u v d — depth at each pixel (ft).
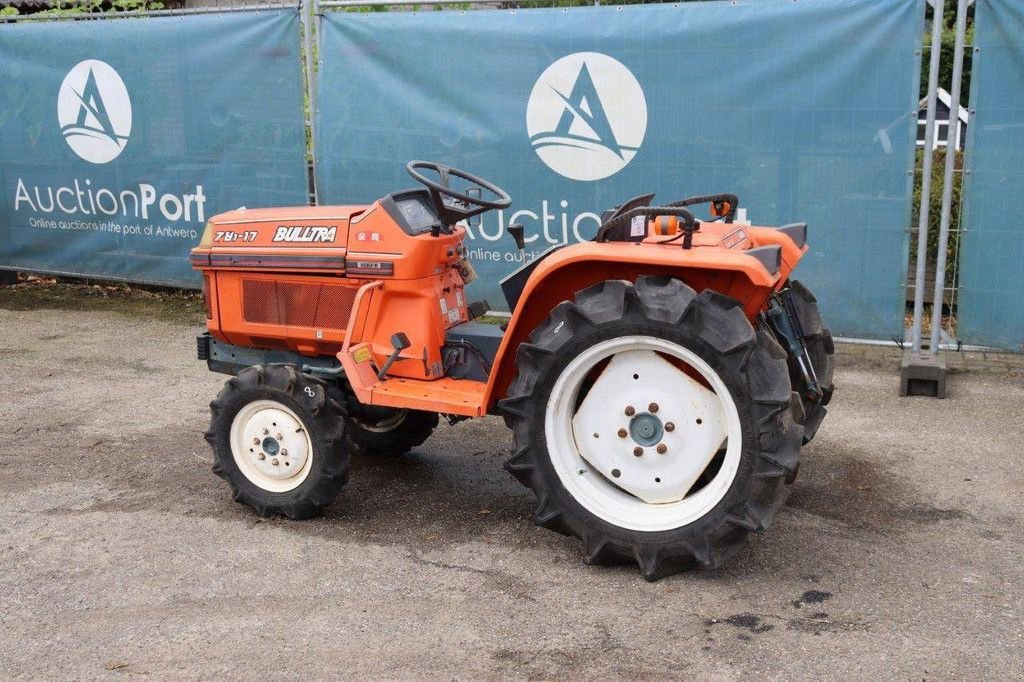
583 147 21.93
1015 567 11.80
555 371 11.52
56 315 26.30
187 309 26.86
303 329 14.17
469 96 22.54
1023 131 19.02
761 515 11.04
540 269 11.63
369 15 22.94
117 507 13.85
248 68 24.54
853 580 11.49
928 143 19.47
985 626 10.42
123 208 27.04
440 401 12.62
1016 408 17.93
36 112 27.43
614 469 11.74
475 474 15.23
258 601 11.10
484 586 11.43
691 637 10.27
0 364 21.63
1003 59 18.90
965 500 13.89
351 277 13.66
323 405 12.89
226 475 13.55
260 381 13.08
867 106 19.90
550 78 21.88
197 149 25.67
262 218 14.48
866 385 19.42
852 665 9.68
